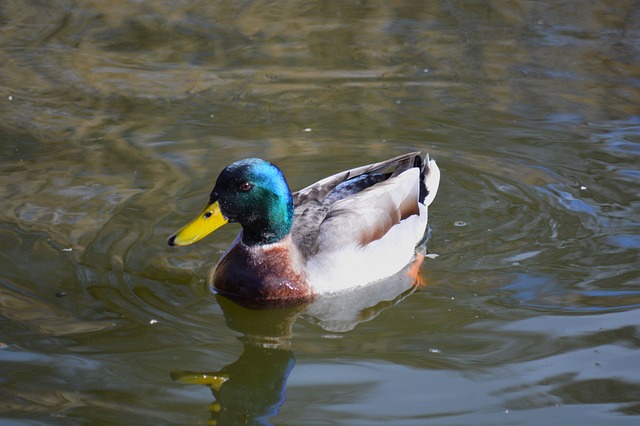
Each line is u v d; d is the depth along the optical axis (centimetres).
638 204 1205
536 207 1209
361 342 945
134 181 1256
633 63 1670
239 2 2000
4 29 1825
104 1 1988
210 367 892
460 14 1927
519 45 1761
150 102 1525
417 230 1135
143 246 1102
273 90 1576
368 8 1966
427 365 891
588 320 959
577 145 1376
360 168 1162
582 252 1100
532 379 861
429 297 1027
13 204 1185
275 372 889
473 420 801
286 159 1331
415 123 1456
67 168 1291
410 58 1708
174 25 1870
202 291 1034
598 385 848
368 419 807
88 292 1005
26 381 849
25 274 1031
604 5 1961
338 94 1559
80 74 1628
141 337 933
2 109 1480
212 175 1274
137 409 818
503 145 1384
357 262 1052
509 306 997
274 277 1024
